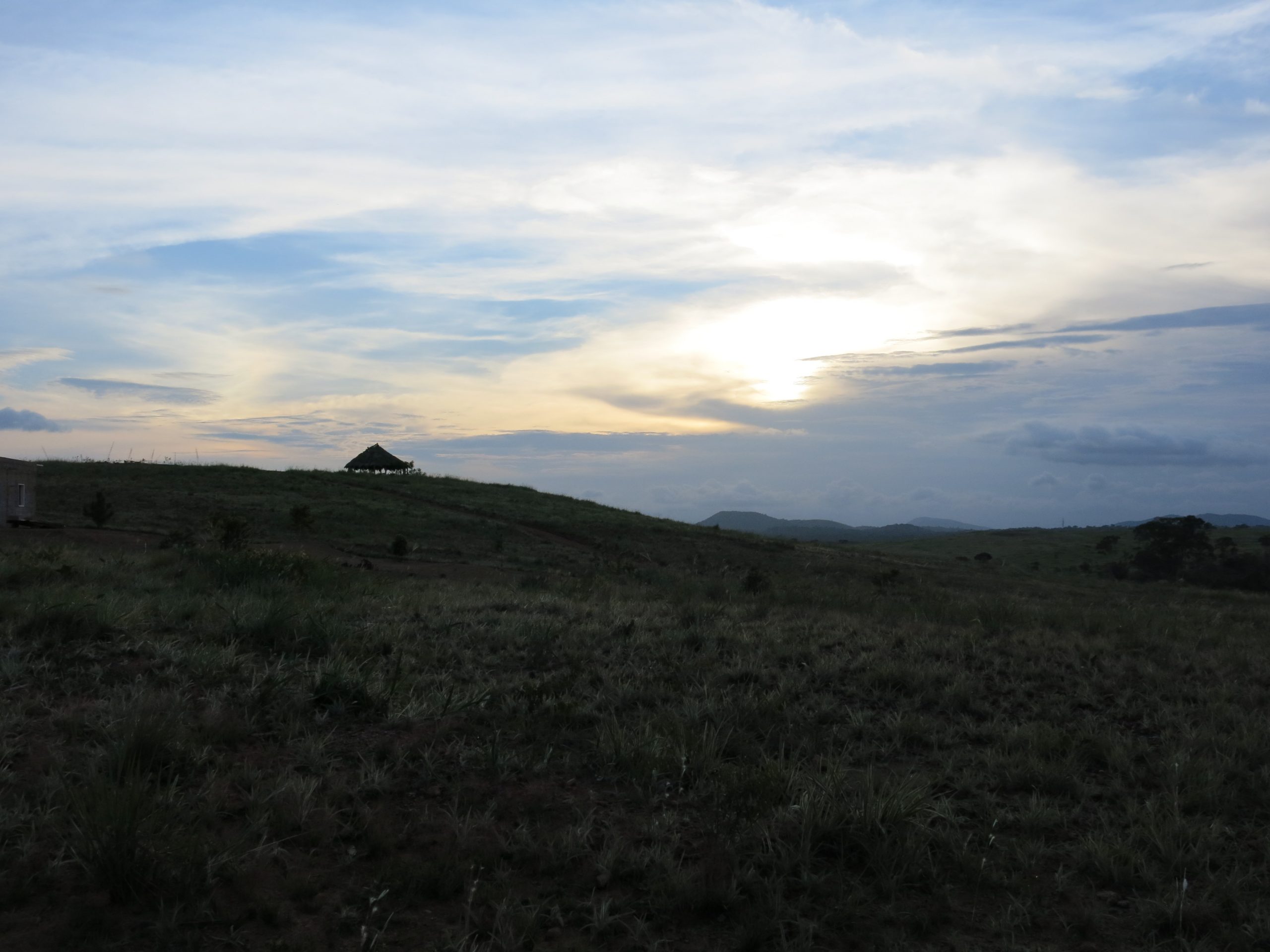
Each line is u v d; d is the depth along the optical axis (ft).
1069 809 19.94
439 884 14.53
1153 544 253.03
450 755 20.93
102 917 12.96
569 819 17.79
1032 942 14.08
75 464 187.32
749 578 72.38
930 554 277.03
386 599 46.39
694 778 20.07
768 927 13.65
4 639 27.32
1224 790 20.80
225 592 42.63
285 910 13.60
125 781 16.31
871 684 31.55
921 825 17.46
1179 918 14.64
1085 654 39.45
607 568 100.99
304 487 180.65
